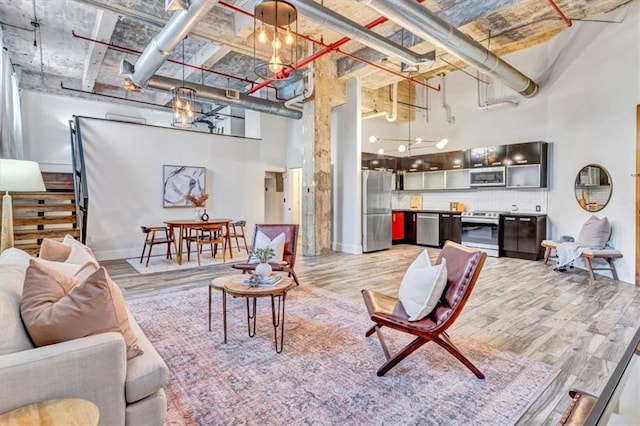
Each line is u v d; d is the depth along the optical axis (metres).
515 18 4.59
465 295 2.15
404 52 4.64
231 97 6.89
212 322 3.12
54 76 7.71
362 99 7.29
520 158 6.30
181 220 6.49
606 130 5.10
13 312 1.32
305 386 2.10
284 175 9.23
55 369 1.20
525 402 1.94
